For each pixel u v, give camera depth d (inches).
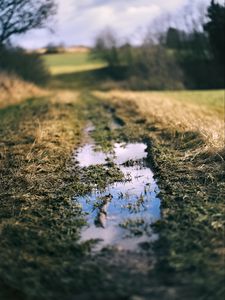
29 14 983.0
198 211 352.8
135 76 2085.4
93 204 393.7
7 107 1069.1
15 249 312.0
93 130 735.7
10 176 474.3
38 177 470.6
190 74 1867.6
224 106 869.2
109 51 2792.8
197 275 264.4
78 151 591.8
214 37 1760.6
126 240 319.0
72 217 367.9
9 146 607.5
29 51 2148.1
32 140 627.8
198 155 490.3
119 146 613.0
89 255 299.7
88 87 2226.9
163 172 458.6
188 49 1929.1
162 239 312.0
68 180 463.5
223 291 246.7
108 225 348.2
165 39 2127.2
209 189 398.9
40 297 253.9
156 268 277.4
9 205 398.9
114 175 471.8
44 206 393.7
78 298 252.2
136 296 247.9
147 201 392.5
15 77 1391.5
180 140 572.4
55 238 327.0
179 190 402.3
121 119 800.9
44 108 992.9
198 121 652.7
